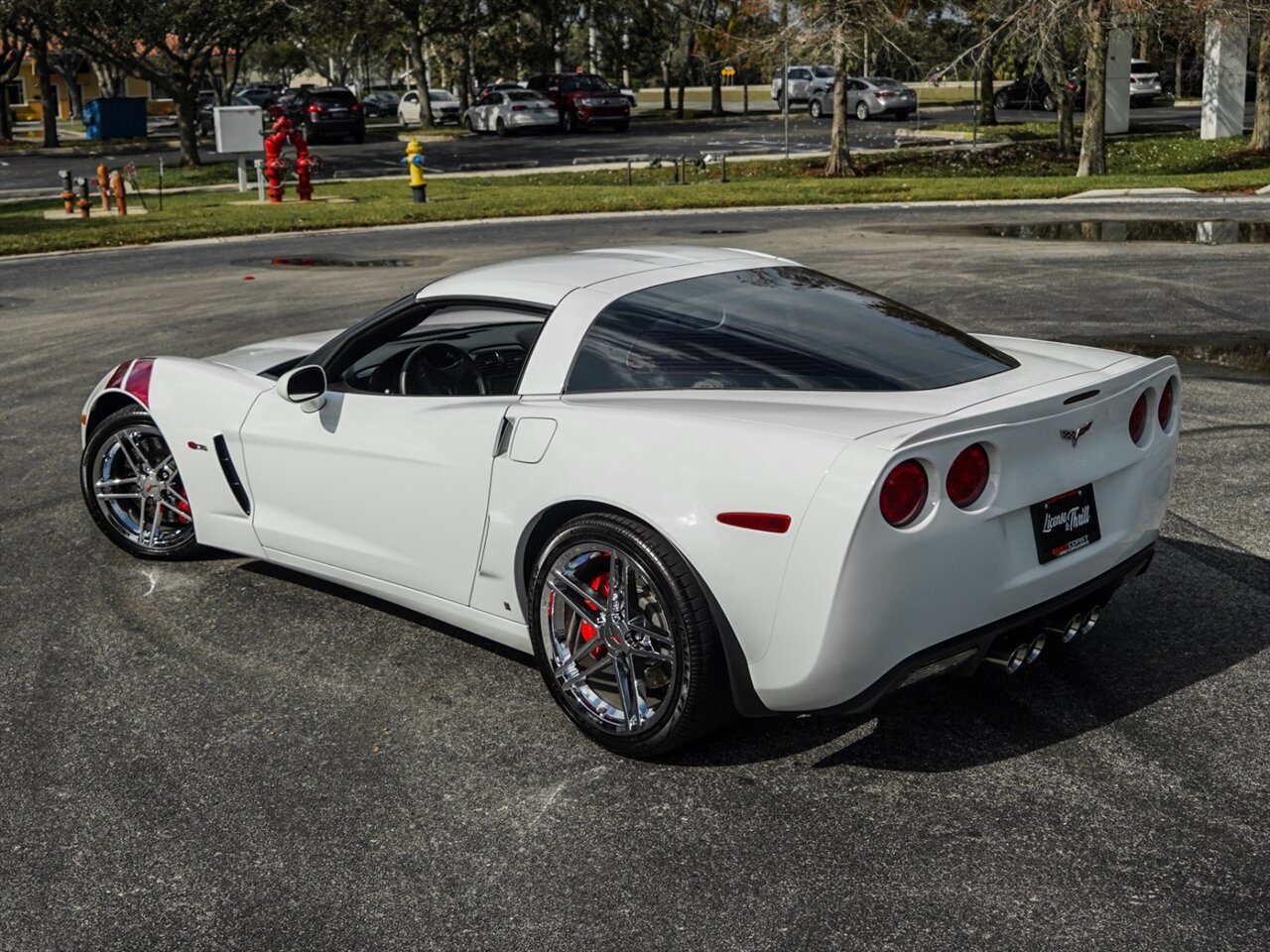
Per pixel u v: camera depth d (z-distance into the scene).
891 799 3.45
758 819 3.37
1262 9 25.55
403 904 3.04
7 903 3.10
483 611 4.16
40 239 19.59
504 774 3.66
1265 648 4.34
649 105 69.19
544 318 4.02
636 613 3.67
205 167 35.25
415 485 4.22
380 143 44.38
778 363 3.71
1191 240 15.85
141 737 3.94
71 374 9.66
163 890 3.14
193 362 5.31
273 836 3.36
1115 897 2.97
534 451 3.80
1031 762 3.63
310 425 4.60
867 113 47.38
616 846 3.26
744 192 24.17
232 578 5.33
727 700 3.55
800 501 3.22
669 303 3.99
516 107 45.88
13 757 3.83
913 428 3.26
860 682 3.32
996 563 3.43
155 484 5.39
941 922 2.90
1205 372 8.52
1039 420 3.46
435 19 51.88
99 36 33.72
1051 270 13.53
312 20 35.41
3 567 5.50
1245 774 3.52
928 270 13.79
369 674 4.36
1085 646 4.39
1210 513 5.71
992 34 26.78
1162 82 57.41
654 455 3.49
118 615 4.95
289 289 14.01
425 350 4.36
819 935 2.87
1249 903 2.93
